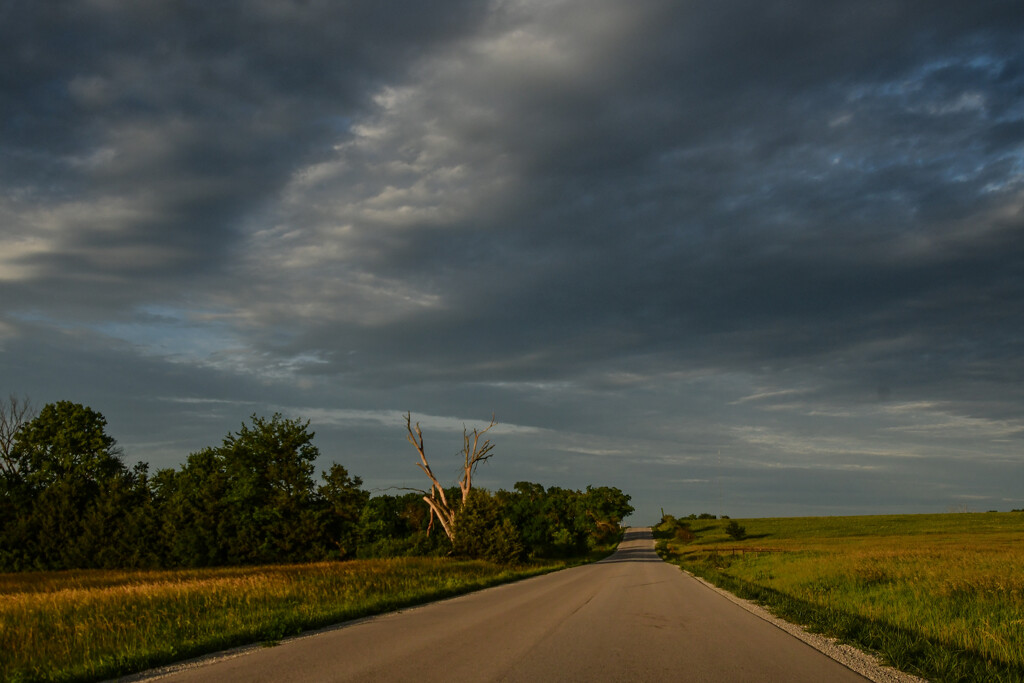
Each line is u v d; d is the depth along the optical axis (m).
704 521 192.62
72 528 51.44
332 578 22.78
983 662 8.41
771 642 10.77
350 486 55.06
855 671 8.23
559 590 24.38
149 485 64.25
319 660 8.80
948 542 64.81
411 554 51.22
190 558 49.03
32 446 57.59
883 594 17.31
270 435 53.75
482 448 53.41
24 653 9.89
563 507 87.81
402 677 7.59
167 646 9.77
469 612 15.82
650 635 11.55
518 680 7.45
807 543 85.94
